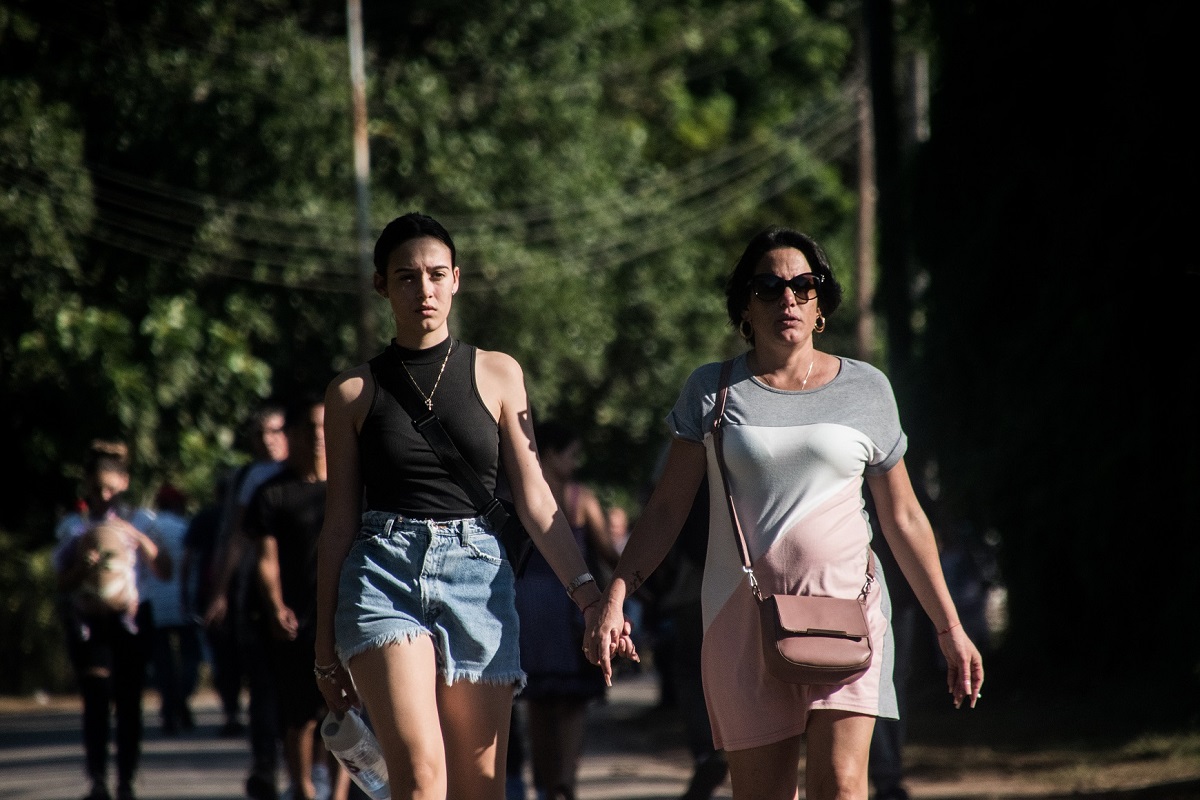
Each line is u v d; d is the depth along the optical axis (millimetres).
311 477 28062
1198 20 39500
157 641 52281
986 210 47594
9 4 79875
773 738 17000
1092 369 43656
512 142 95062
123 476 33750
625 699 66000
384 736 16984
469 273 92875
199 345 80750
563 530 17922
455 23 96938
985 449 48594
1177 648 41156
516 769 28906
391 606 17234
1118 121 41906
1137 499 43125
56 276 77500
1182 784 30484
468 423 17703
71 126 80188
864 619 16672
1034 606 48281
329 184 86125
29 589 68938
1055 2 44469
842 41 137750
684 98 122875
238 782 38188
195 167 83312
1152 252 41438
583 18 101875
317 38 91625
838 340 122312
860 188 112312
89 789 34781
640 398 110188
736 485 17094
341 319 87812
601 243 103438
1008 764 36406
